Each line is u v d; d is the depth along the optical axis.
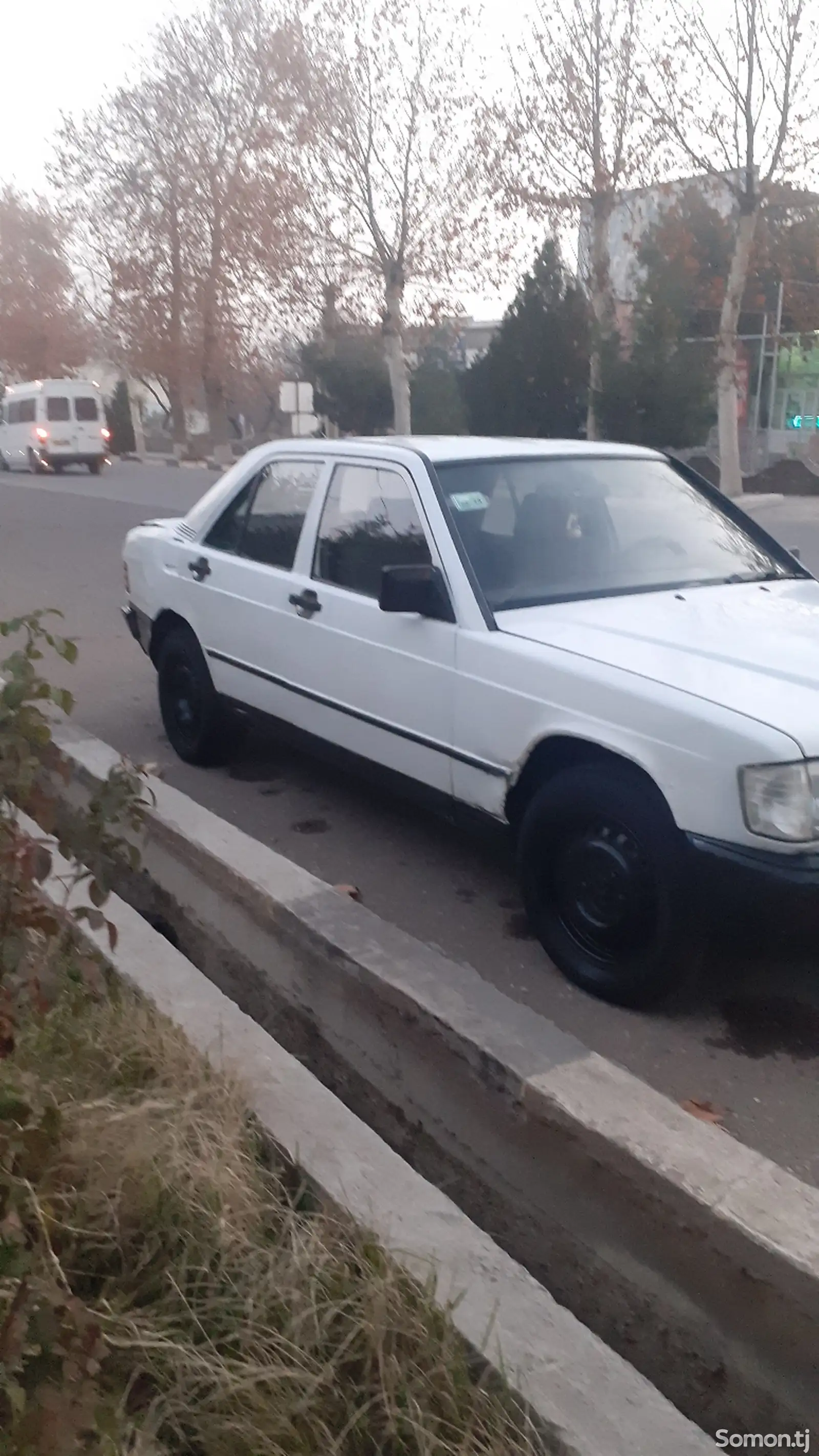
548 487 5.15
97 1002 3.21
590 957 4.06
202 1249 2.48
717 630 4.31
